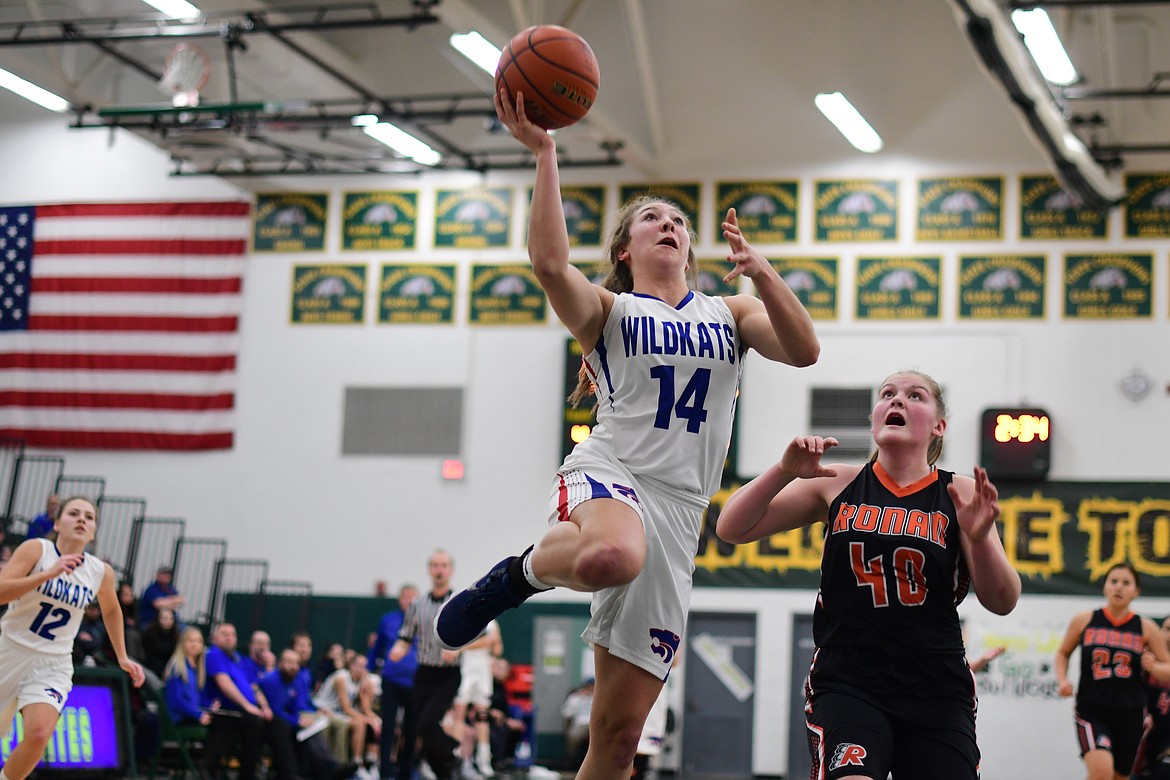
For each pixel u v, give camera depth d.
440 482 21.00
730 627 19.61
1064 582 18.55
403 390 21.38
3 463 21.98
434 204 21.75
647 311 4.46
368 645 20.45
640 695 4.46
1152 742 10.59
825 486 4.99
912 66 20.03
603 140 19.47
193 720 14.10
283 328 21.84
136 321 22.14
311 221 22.03
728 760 19.27
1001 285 19.55
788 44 20.31
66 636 7.63
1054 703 18.34
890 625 4.52
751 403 20.08
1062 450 18.92
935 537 4.52
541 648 19.81
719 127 20.67
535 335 21.14
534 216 4.25
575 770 16.11
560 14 17.39
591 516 4.12
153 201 22.45
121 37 17.48
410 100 19.09
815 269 20.16
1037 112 15.03
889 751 4.38
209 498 21.53
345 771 15.27
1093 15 18.56
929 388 4.80
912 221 19.95
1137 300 19.08
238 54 19.02
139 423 21.84
